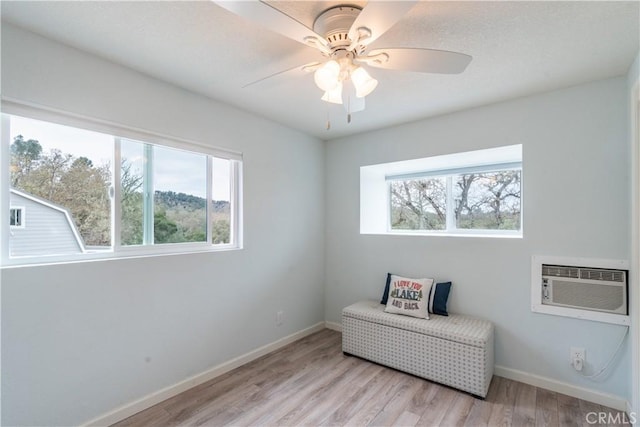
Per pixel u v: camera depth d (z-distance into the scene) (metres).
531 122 2.30
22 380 1.51
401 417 1.90
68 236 1.74
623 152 1.99
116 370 1.84
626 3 1.32
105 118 1.83
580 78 2.04
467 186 3.06
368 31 1.20
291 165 3.14
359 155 3.30
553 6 1.35
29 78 1.55
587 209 2.10
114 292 1.85
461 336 2.17
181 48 1.71
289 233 3.11
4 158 1.53
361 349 2.70
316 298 3.44
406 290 2.68
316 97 2.37
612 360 2.00
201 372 2.30
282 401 2.07
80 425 1.69
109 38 1.61
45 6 1.35
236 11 1.06
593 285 2.07
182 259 2.20
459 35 1.57
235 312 2.56
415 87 2.17
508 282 2.40
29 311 1.54
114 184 1.91
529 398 2.10
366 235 3.24
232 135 2.56
